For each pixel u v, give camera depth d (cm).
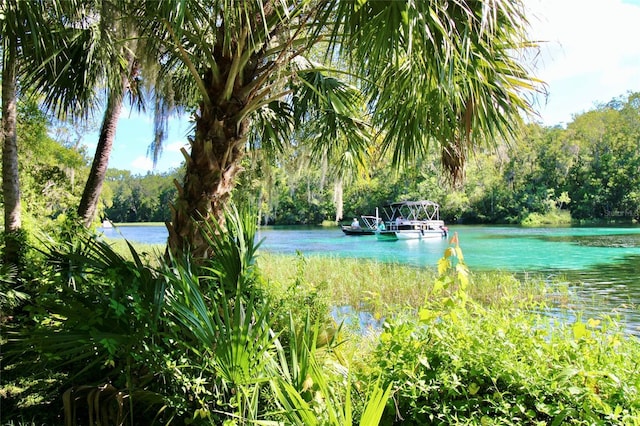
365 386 219
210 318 211
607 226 3669
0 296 362
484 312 255
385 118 362
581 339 227
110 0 384
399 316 248
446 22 257
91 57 485
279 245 2325
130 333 213
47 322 245
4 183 554
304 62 489
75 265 263
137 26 428
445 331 231
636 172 4000
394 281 961
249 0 276
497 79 282
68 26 464
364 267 1149
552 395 199
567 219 4025
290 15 338
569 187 4244
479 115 299
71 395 228
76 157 1276
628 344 242
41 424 240
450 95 270
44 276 290
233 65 321
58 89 509
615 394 193
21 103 929
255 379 186
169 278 225
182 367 222
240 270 269
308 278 955
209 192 330
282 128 543
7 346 281
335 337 274
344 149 563
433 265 1430
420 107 311
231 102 336
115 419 226
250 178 887
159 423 235
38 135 1030
